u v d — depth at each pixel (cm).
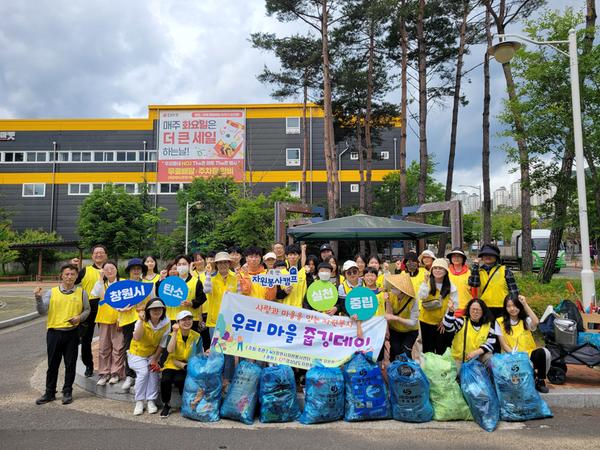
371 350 570
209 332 637
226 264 623
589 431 484
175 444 454
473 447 443
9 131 4341
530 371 525
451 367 529
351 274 638
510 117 1123
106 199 3519
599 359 597
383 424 512
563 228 1284
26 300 2006
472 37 2088
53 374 605
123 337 643
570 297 1038
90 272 684
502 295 632
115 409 575
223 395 557
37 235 4006
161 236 3725
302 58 2403
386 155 4181
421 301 608
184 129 4216
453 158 2150
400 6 1880
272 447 445
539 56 1073
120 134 4278
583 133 1022
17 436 477
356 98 2656
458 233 1166
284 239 1316
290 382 527
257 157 4184
